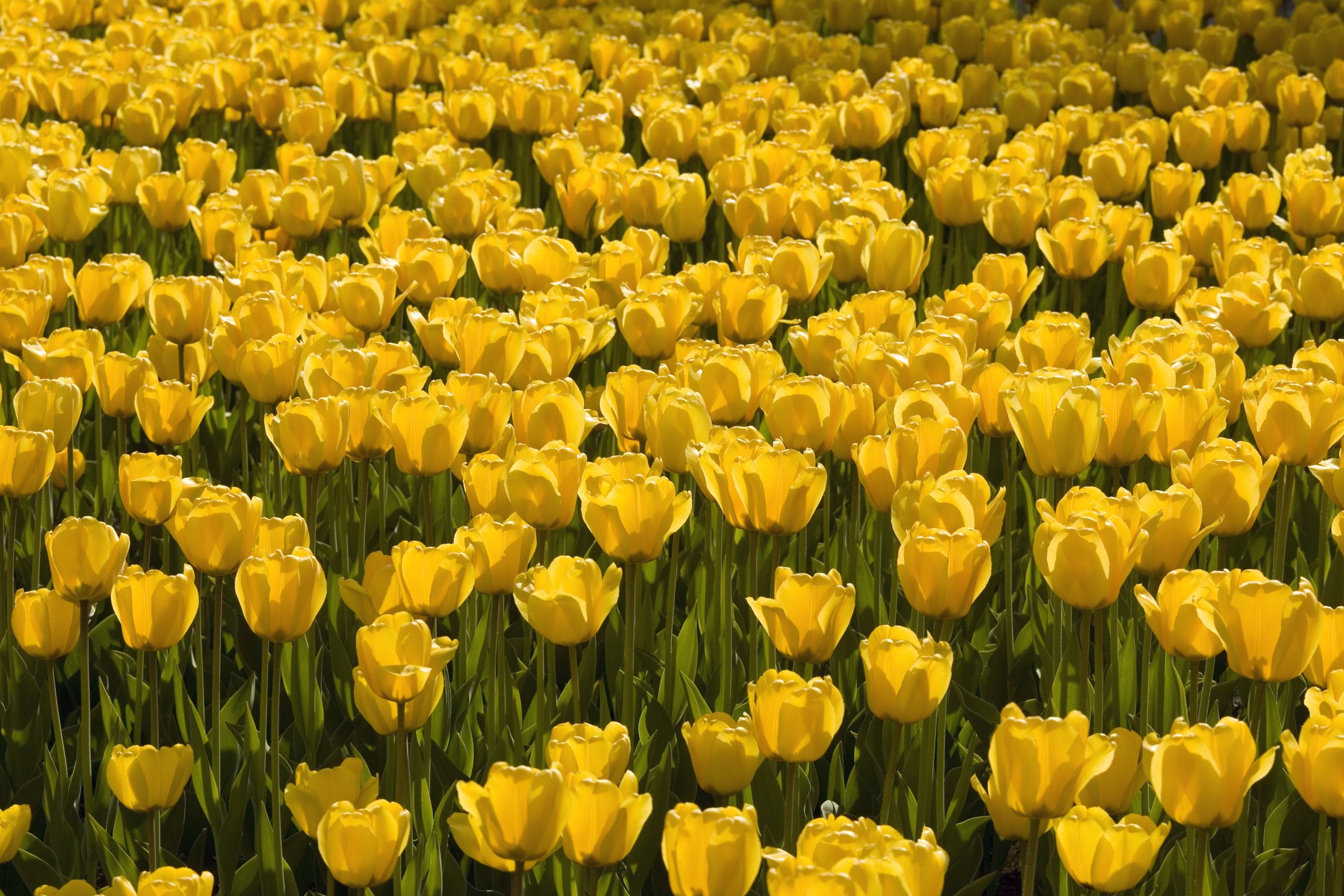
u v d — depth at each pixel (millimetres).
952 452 2670
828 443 2848
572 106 5688
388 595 2451
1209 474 2566
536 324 3426
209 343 3389
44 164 4828
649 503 2416
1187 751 1914
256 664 3129
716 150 5219
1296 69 6629
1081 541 2256
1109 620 2729
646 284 3717
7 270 3566
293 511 3574
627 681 2586
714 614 3062
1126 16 8148
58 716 2643
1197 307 3760
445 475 3436
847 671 2980
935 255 5141
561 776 1830
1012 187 4648
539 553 2838
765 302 3459
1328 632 2221
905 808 2619
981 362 3072
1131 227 4465
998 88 6633
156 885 1797
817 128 5551
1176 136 5578
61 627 2490
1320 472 2592
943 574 2301
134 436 4133
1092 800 2154
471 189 4379
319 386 2992
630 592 2537
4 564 3086
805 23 7965
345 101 5934
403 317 4672
